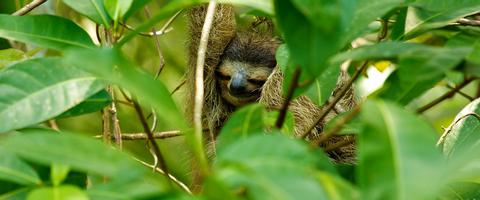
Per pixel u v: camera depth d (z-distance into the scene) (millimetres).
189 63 11477
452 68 4211
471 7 5828
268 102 10867
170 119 3898
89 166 3582
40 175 4484
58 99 4875
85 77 4984
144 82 4023
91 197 3861
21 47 9695
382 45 4332
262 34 11875
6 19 5473
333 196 3365
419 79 3912
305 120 10430
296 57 3703
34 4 7344
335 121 5379
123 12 5152
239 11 11938
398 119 3609
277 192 3242
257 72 11297
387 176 3328
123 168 3551
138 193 3816
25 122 4773
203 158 3877
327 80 6082
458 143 6383
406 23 6043
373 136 3537
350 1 3512
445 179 3412
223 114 11828
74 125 11875
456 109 10359
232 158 3465
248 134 4293
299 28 3703
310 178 3330
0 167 4195
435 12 5961
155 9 11875
